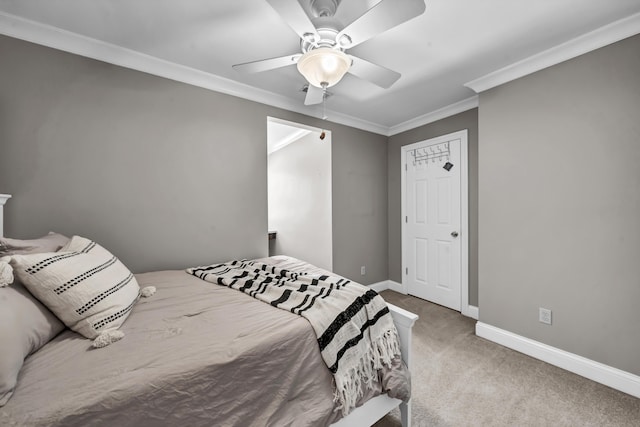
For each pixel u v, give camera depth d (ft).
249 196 8.24
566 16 5.16
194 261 7.29
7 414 1.99
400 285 11.98
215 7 4.87
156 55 6.43
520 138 6.92
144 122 6.53
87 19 5.18
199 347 3.01
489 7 4.93
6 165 5.14
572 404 5.11
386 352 4.15
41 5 4.81
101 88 6.01
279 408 3.12
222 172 7.72
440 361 6.59
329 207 10.72
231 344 3.09
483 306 7.83
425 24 5.39
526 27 5.49
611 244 5.60
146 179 6.57
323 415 3.28
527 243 6.86
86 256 3.73
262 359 3.11
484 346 7.30
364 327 4.16
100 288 3.43
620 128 5.45
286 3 3.67
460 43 6.02
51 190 5.51
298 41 5.89
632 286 5.36
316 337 3.60
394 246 12.26
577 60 5.97
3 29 5.09
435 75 7.45
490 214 7.57
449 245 10.05
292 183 13.11
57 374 2.47
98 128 5.98
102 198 6.04
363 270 11.67
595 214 5.79
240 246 8.07
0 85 5.08
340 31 4.25
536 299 6.73
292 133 12.58
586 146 5.88
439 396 5.36
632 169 5.33
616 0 4.75
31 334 2.67
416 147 11.18
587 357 5.94
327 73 4.69
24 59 5.28
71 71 5.70
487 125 7.58
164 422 2.45
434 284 10.59
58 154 5.57
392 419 4.86
